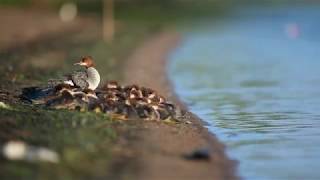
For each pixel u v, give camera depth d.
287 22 77.62
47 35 54.25
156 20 78.56
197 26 72.56
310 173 16.22
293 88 31.14
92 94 21.58
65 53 41.06
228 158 17.45
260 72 37.44
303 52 48.59
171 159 16.67
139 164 15.93
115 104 20.88
